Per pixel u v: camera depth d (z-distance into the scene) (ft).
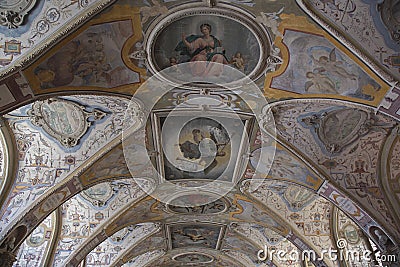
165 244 84.23
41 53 34.68
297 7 35.01
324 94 41.73
